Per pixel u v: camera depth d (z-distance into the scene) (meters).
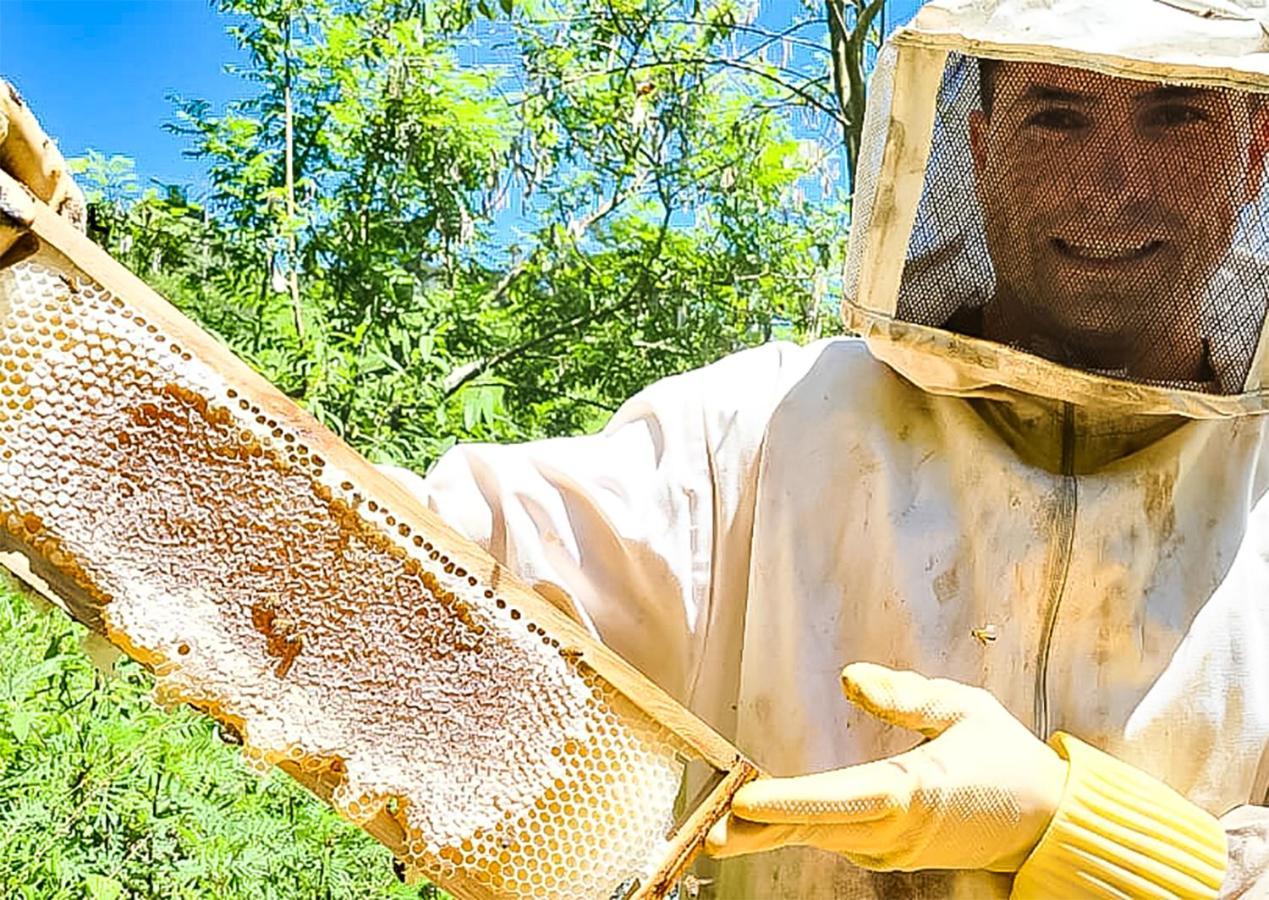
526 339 9.84
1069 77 1.99
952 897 2.06
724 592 2.27
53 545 1.77
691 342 10.02
